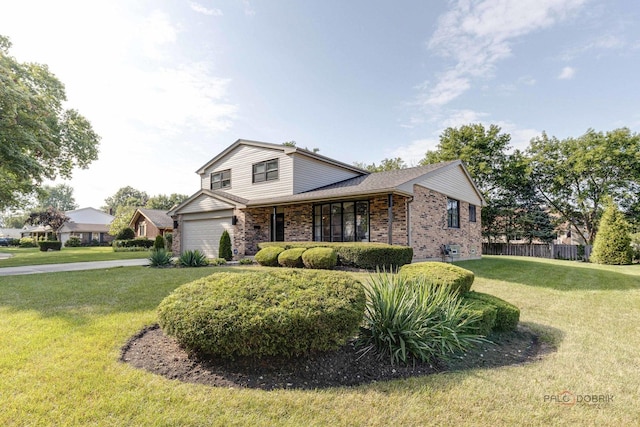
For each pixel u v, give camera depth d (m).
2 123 12.54
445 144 28.70
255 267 11.19
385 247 10.00
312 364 3.30
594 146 24.38
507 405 2.70
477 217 18.12
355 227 12.88
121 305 5.41
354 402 2.69
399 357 3.59
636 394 2.93
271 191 15.12
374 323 3.77
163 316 3.43
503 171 26.80
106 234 43.97
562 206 26.59
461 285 5.06
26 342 3.68
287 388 2.91
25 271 9.98
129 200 56.66
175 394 2.70
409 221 11.73
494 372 3.38
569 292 7.84
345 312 3.33
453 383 3.09
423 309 3.82
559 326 5.10
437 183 13.99
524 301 6.74
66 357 3.32
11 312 4.95
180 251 17.66
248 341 3.10
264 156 15.55
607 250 17.28
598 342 4.36
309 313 3.17
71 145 19.48
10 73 13.80
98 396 2.62
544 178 26.58
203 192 16.30
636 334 4.73
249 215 14.84
